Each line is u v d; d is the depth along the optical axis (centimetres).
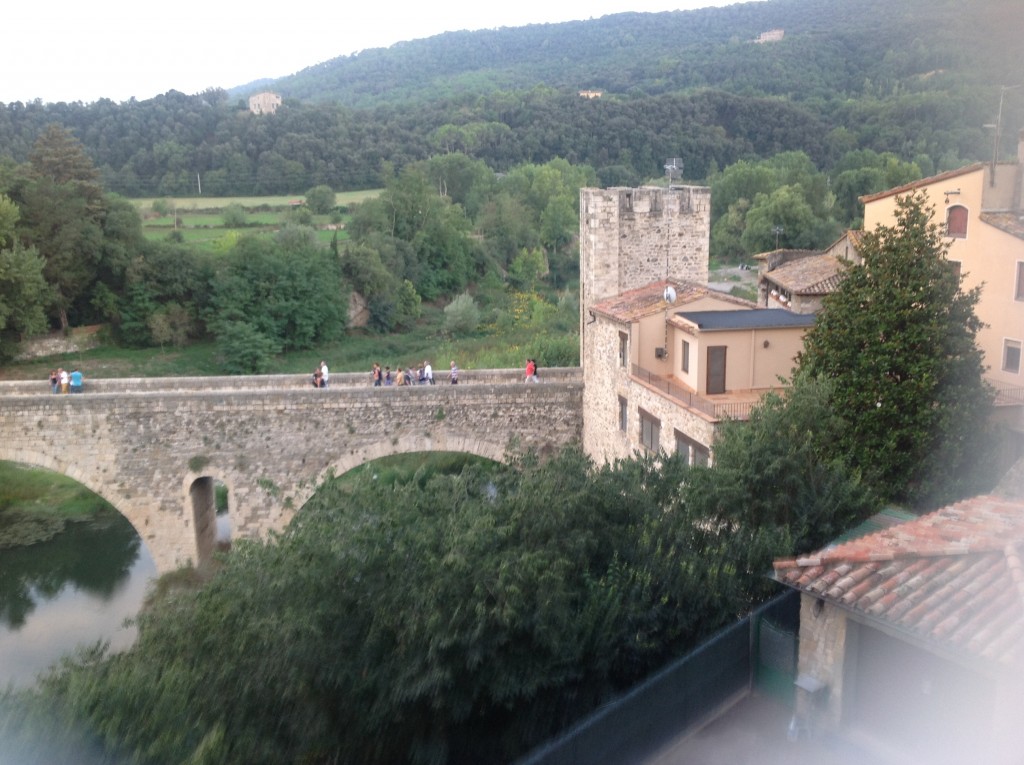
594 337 3519
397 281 8550
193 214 10544
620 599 1507
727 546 1659
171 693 1209
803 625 1266
